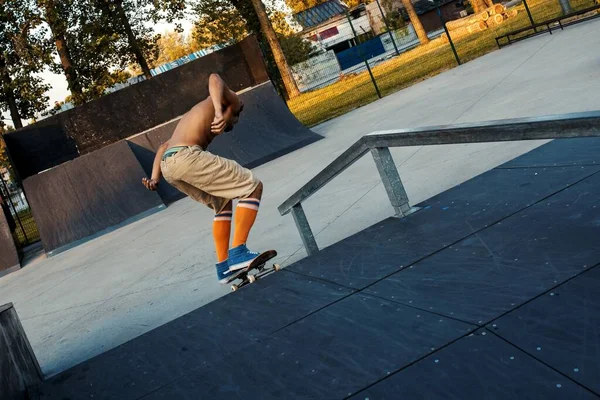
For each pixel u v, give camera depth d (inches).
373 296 118.9
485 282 107.0
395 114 464.8
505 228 128.2
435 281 115.2
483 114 327.9
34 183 508.4
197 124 177.9
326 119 649.0
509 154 229.3
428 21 2351.1
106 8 1285.7
